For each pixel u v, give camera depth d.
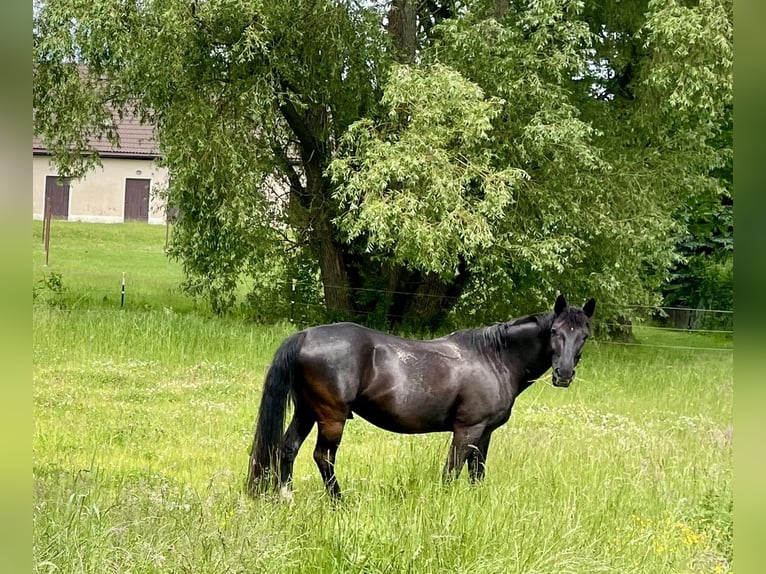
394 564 5.73
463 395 8.11
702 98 17.88
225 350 16.50
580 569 6.00
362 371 7.88
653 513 7.59
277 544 5.69
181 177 18.25
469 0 19.59
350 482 7.93
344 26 18.53
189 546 5.46
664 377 17.66
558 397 15.05
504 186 17.09
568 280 20.66
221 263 19.73
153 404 12.24
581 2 17.95
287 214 21.14
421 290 21.77
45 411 11.10
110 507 5.77
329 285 21.53
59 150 21.30
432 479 7.92
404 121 18.30
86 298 21.70
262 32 17.44
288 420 11.41
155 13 17.34
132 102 21.03
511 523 6.53
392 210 16.28
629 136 21.27
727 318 27.88
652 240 19.66
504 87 18.06
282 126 20.55
